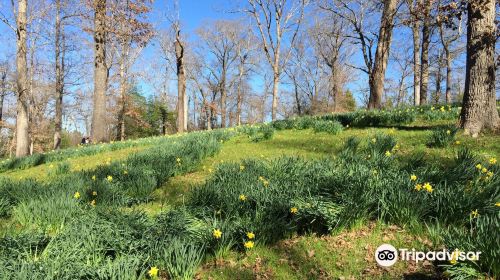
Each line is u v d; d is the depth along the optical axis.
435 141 7.15
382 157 5.93
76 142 61.06
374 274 3.39
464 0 7.54
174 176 7.29
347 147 7.34
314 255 3.79
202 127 64.06
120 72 33.22
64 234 3.84
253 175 5.77
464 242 3.17
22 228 4.59
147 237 3.73
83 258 3.44
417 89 25.48
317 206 4.14
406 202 4.00
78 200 5.04
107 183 5.93
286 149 8.61
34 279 2.93
